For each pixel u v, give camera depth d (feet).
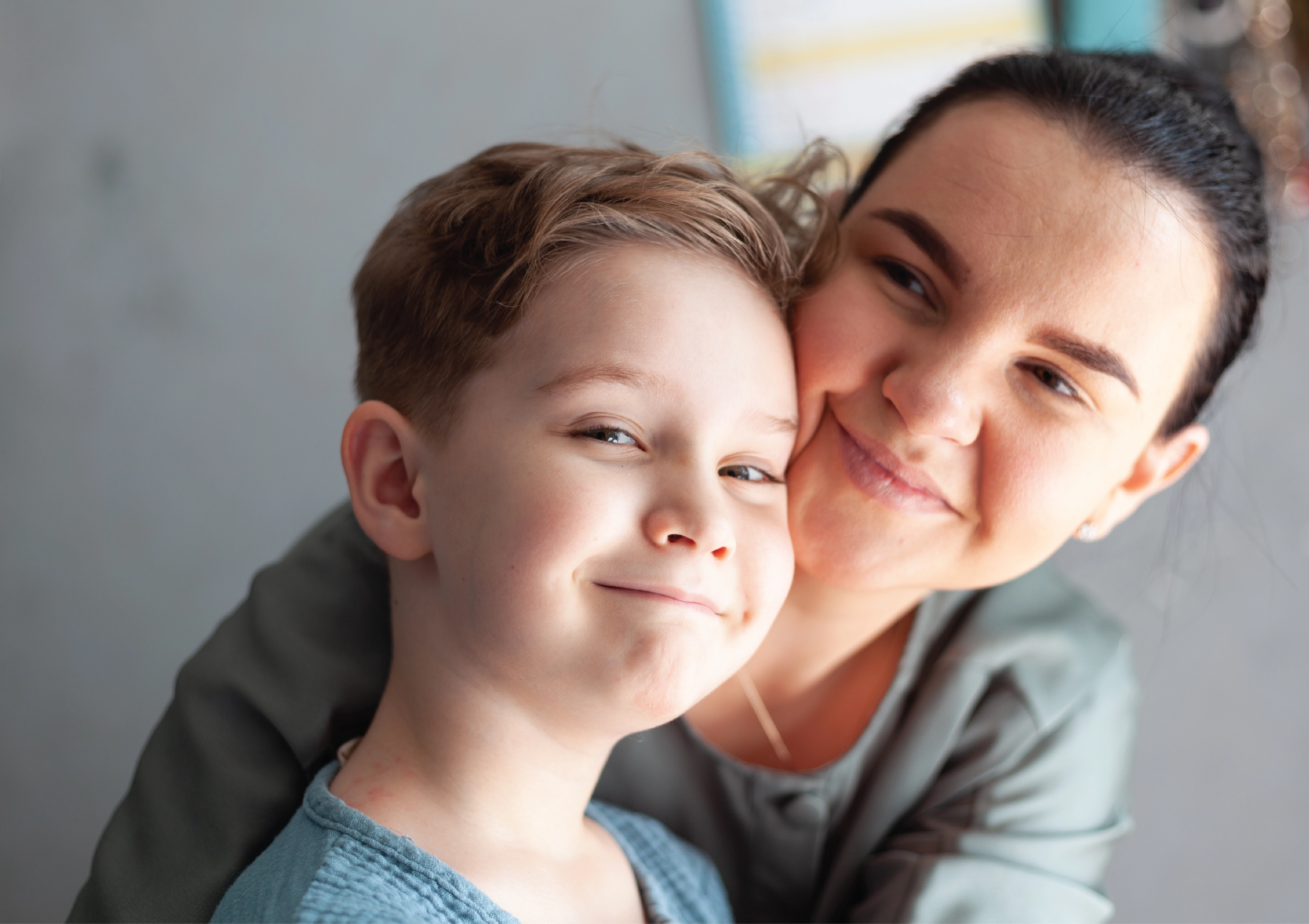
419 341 2.23
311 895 1.85
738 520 2.14
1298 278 4.53
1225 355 2.82
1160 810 4.87
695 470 2.01
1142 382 2.43
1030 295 2.27
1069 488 2.46
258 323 5.09
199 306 5.11
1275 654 4.75
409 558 2.17
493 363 2.08
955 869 2.84
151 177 5.09
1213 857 4.85
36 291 5.14
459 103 4.98
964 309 2.32
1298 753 4.79
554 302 2.06
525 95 4.95
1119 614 4.81
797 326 2.48
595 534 1.92
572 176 2.21
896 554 2.50
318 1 4.98
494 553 1.96
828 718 3.16
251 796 2.44
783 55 4.81
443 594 2.10
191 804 2.48
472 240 2.25
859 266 2.52
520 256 2.11
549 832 2.20
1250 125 4.41
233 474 5.14
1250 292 2.77
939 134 2.56
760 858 3.12
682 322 2.07
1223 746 4.82
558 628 1.93
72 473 5.16
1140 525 4.77
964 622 3.24
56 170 5.12
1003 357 2.34
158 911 2.33
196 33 5.03
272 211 5.06
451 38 4.96
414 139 5.00
